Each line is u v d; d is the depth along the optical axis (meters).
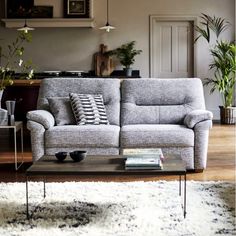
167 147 4.73
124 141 4.72
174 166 3.35
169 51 9.37
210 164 5.20
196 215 3.32
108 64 9.22
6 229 3.08
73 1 9.06
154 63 9.32
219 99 9.34
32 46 9.24
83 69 9.28
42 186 4.16
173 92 5.30
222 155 5.70
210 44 9.27
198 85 5.36
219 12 9.24
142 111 5.23
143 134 4.71
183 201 3.66
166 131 4.71
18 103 6.74
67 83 5.40
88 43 9.25
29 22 8.92
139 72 9.31
